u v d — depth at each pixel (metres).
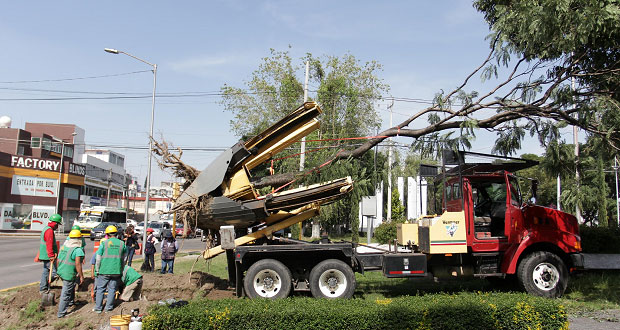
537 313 6.69
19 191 43.97
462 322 6.54
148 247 15.28
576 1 8.36
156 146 9.77
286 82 36.94
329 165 11.62
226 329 6.55
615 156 10.53
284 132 9.84
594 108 9.58
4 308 8.66
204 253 9.93
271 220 10.05
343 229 44.56
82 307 8.72
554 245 9.65
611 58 10.20
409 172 36.06
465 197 9.70
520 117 10.87
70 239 8.41
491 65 10.13
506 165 10.69
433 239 9.44
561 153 11.06
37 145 47.59
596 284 10.77
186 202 9.46
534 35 8.81
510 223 9.51
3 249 24.11
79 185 51.94
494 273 9.63
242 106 37.53
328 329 6.52
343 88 36.50
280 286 8.98
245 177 9.67
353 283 9.04
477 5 12.47
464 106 10.71
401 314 6.57
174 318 6.55
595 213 27.33
